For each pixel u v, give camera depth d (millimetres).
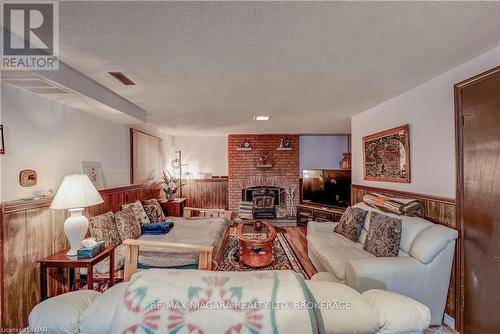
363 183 3646
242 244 3342
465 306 1897
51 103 2340
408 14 1305
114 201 3416
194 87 2455
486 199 1735
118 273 2512
